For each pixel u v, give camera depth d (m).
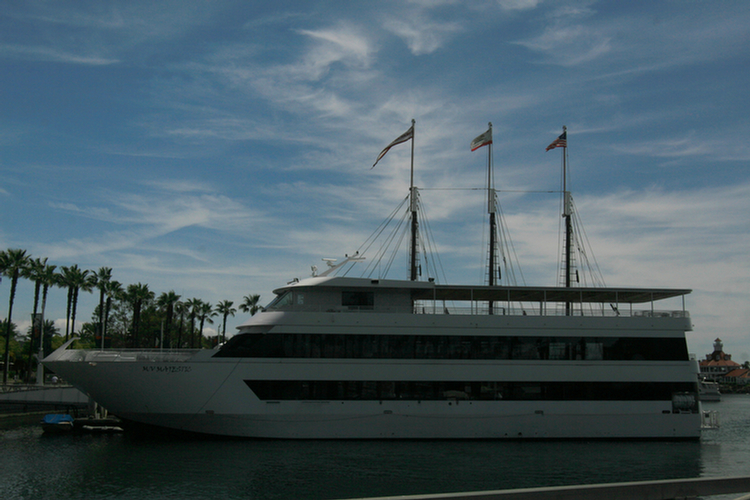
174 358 33.34
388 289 36.53
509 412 35.00
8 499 22.75
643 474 27.34
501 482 25.42
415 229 49.41
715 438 41.03
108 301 78.25
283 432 33.47
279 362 33.69
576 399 35.59
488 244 52.88
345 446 32.38
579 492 15.06
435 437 34.31
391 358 34.62
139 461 28.78
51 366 33.62
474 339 35.53
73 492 23.64
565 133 55.16
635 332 36.78
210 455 30.02
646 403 36.03
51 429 39.16
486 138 53.38
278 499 22.66
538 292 38.31
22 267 69.19
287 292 36.59
